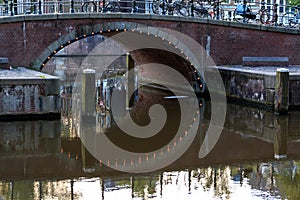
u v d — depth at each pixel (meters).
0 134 14.36
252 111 18.75
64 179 10.63
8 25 19.73
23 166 11.52
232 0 29.72
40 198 9.38
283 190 9.98
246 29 22.69
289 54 23.20
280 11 31.97
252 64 22.62
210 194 9.80
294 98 18.17
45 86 15.88
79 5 26.70
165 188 10.15
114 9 21.94
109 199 9.45
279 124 16.28
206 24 22.23
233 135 14.99
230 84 20.81
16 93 15.70
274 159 12.38
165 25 21.73
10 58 19.92
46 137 14.24
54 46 20.44
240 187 10.20
